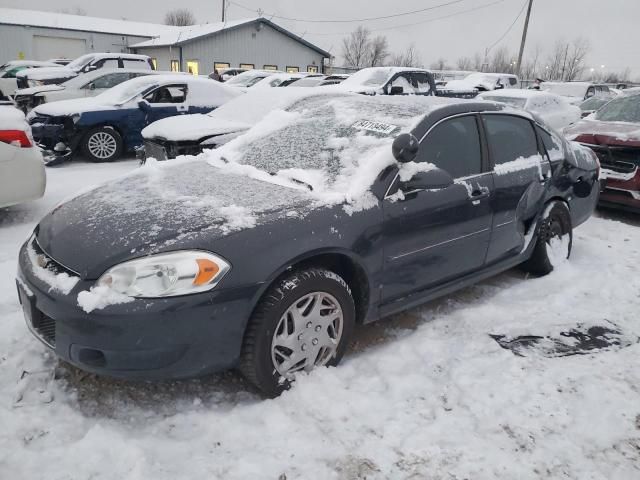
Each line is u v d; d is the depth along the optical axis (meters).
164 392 2.67
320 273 2.61
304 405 2.54
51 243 2.60
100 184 3.30
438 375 2.86
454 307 3.74
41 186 5.30
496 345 3.17
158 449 2.26
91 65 15.24
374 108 3.58
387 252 2.90
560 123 10.72
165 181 3.18
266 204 2.69
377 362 2.96
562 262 4.43
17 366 2.79
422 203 3.05
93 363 2.30
